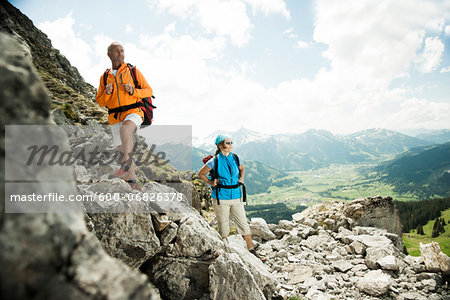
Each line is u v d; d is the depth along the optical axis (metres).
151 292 1.36
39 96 1.32
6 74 1.18
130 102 4.33
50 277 1.12
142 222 4.38
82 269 1.23
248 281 4.12
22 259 1.05
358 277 5.67
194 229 5.07
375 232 8.04
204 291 4.64
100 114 10.70
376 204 9.30
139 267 4.71
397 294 4.99
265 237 8.52
